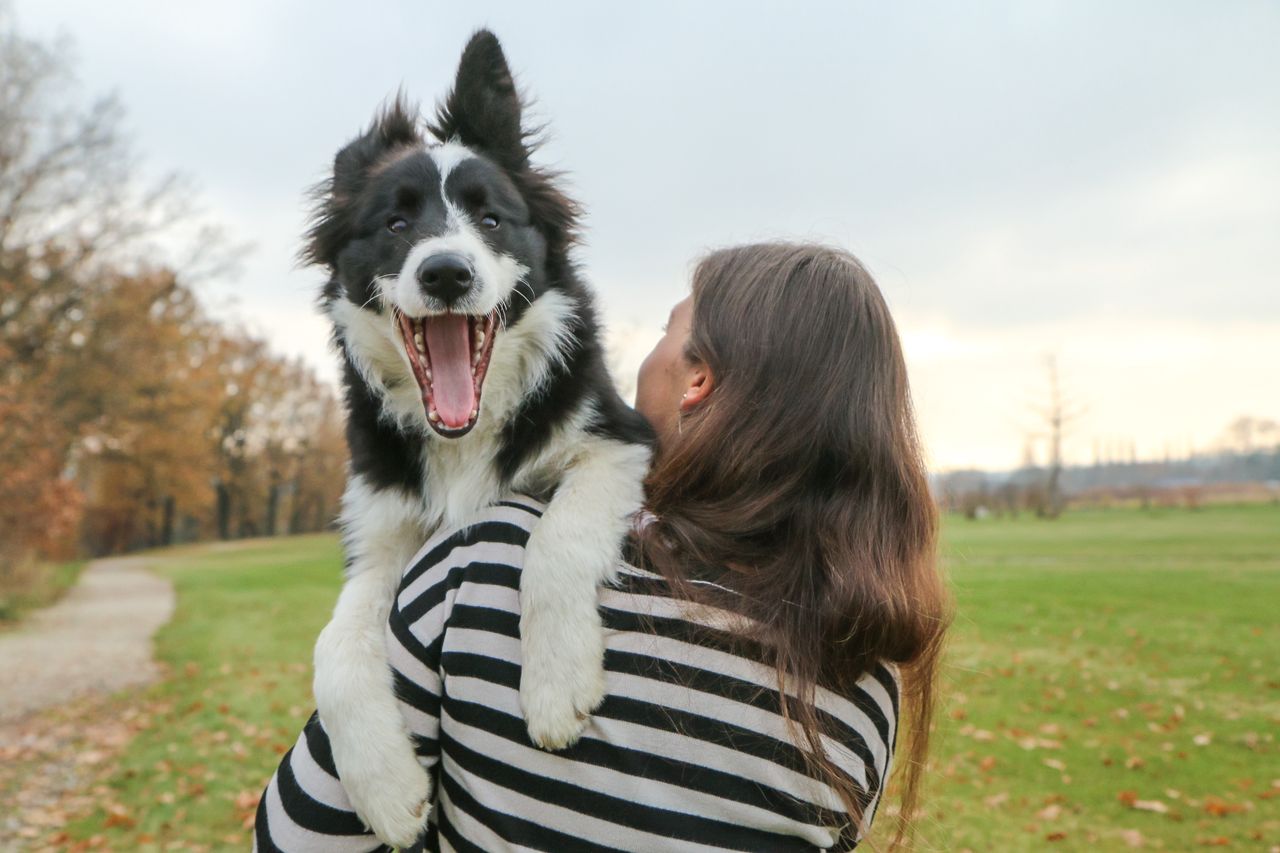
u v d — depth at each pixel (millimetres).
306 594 20484
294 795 1466
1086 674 9102
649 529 1479
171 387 37781
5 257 24438
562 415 2365
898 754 1726
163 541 59344
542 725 1300
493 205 2826
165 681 10867
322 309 2953
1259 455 77375
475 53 3039
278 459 59719
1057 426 50969
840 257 1648
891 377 1550
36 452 19781
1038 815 5500
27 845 5574
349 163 3031
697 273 1738
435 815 1483
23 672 11758
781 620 1326
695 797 1255
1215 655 9891
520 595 1412
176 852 5418
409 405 2398
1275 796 5840
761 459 1444
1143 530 33406
